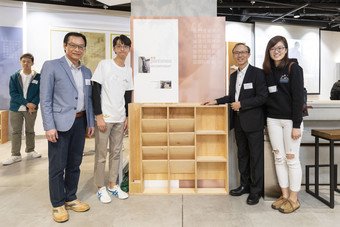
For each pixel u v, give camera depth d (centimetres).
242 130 316
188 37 348
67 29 739
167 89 350
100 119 301
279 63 281
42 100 255
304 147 354
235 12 844
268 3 719
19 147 497
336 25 949
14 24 691
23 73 500
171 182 351
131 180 337
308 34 964
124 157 503
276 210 287
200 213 282
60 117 261
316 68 982
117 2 574
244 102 296
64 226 256
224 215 277
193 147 336
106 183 369
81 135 286
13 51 693
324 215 274
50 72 257
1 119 656
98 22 762
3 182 384
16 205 305
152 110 348
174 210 290
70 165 288
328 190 343
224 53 349
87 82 287
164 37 347
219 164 348
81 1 725
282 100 280
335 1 761
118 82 310
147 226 255
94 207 298
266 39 905
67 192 292
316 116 342
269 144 312
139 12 358
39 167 460
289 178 288
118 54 311
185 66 349
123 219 270
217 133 333
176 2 357
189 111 347
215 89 352
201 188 349
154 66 348
